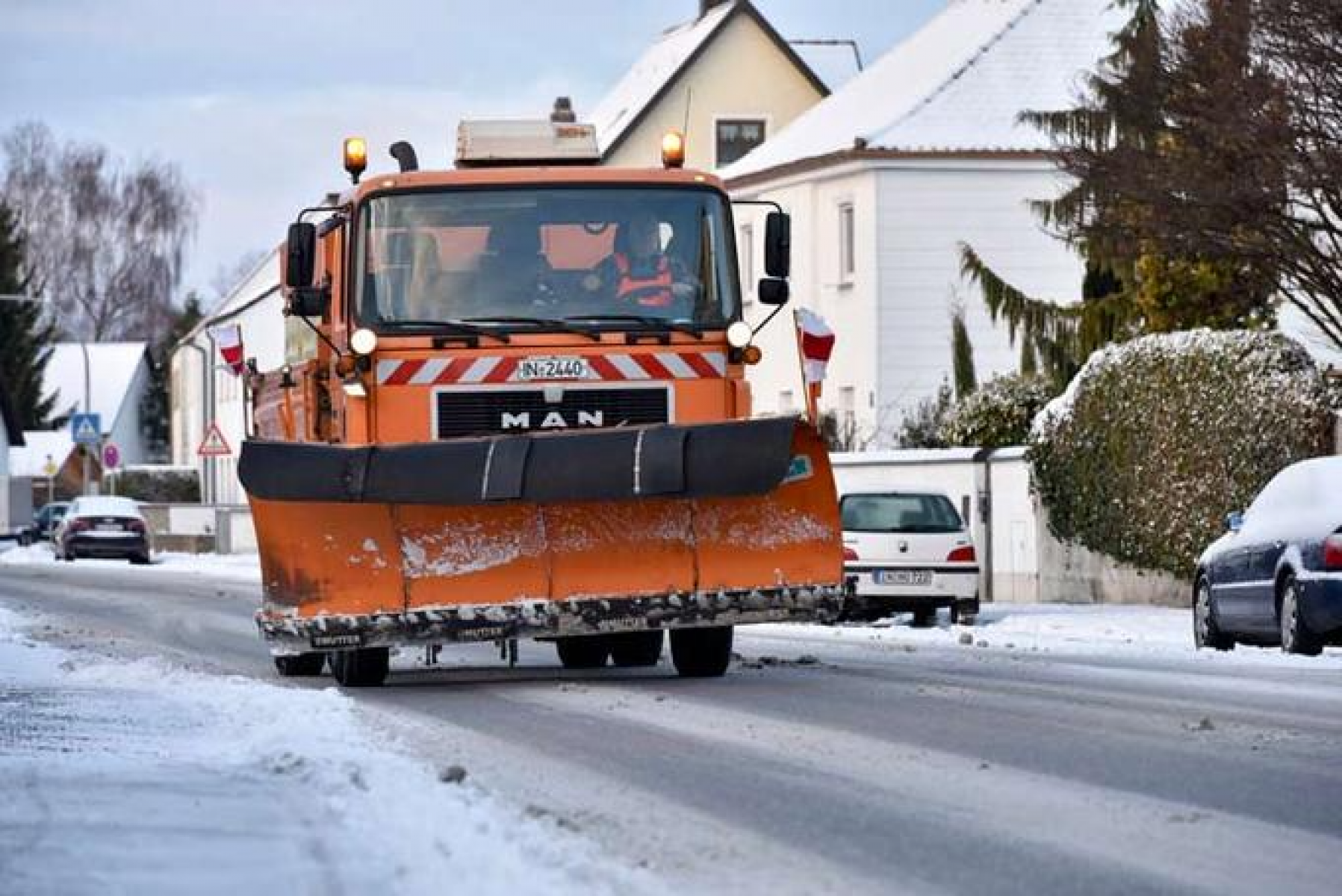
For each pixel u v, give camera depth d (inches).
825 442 1487.5
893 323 4719.5
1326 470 1939.0
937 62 5007.4
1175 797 953.5
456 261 1576.0
